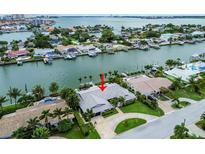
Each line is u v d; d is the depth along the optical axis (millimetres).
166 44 198000
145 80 92312
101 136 57719
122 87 88125
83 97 75625
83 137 58062
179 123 63750
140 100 79188
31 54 149750
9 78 112000
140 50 178125
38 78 111688
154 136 57250
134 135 57875
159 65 133125
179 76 103062
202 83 89312
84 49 164250
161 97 81938
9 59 137500
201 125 62562
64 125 60375
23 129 56844
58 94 86000
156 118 66875
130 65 135250
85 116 66125
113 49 170625
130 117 67625
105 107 71438
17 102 76562
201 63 123312
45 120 61094
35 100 79250
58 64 138500
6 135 56469
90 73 119375
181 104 75938
